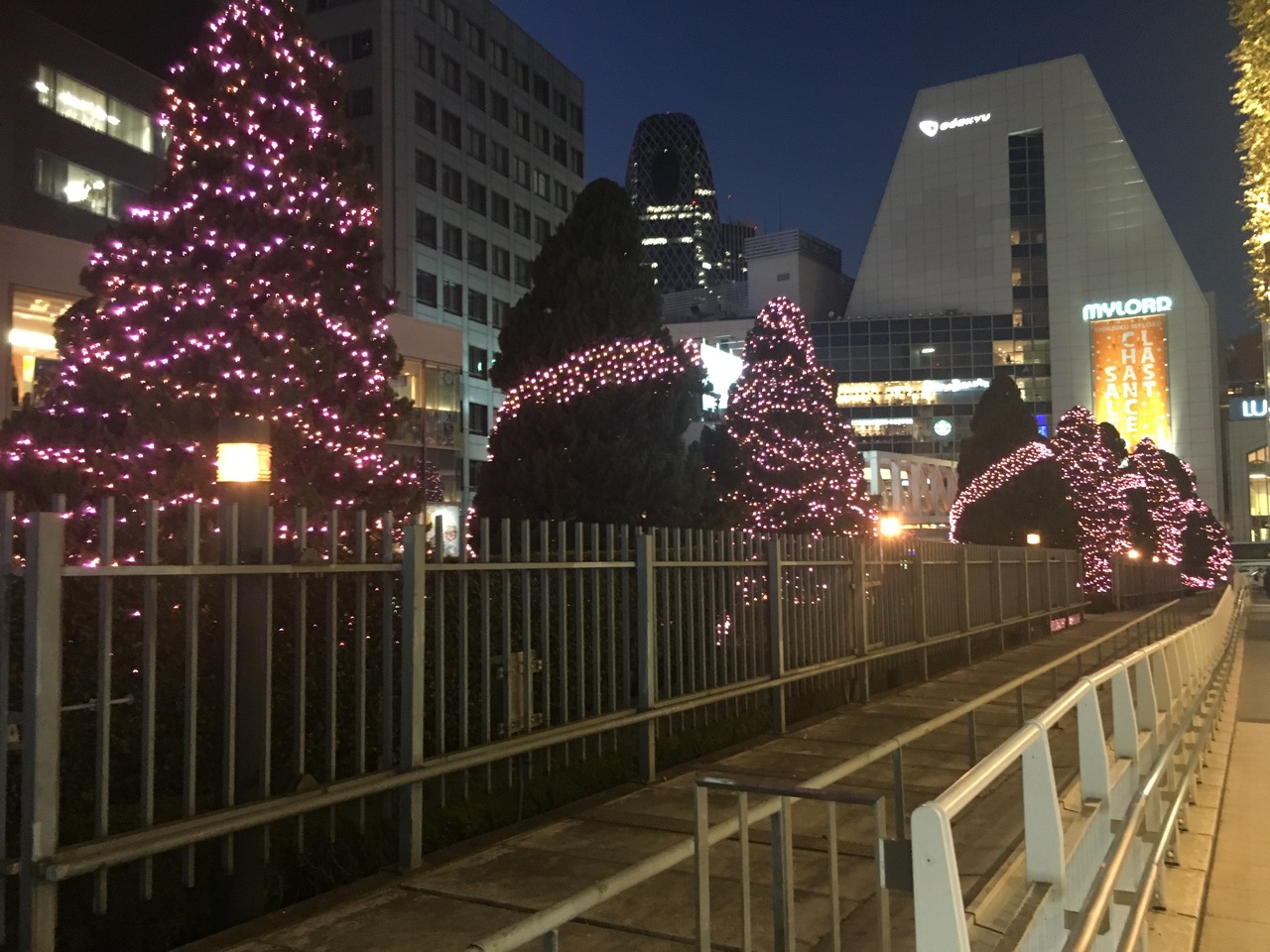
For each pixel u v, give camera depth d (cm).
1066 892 361
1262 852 754
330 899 527
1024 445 3294
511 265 6738
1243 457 12256
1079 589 2816
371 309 857
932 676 1495
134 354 721
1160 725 707
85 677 526
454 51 6322
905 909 541
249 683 488
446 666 680
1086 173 9894
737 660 967
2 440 666
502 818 671
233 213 773
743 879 365
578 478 1029
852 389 9888
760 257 10919
